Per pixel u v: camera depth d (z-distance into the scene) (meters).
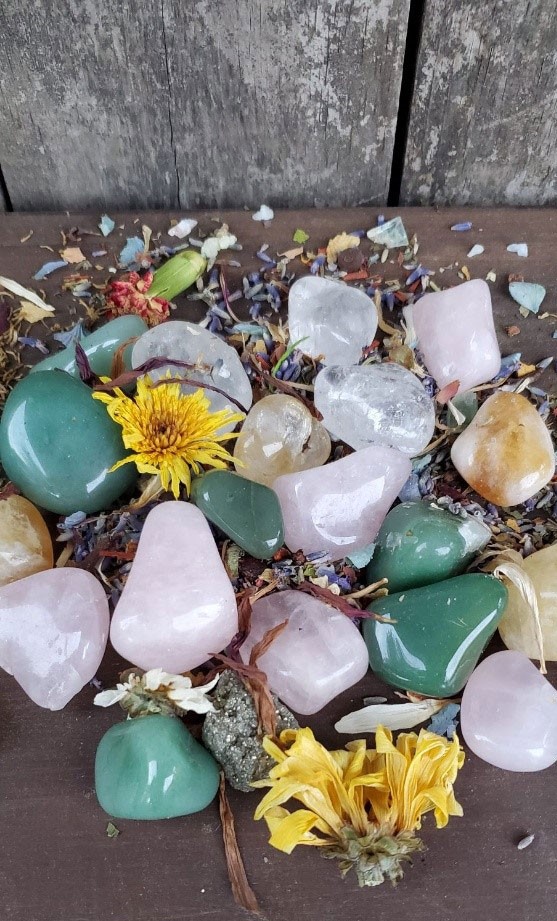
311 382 0.16
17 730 0.14
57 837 0.13
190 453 0.14
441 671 0.13
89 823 0.13
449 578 0.14
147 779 0.12
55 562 0.15
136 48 0.16
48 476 0.14
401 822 0.13
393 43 0.16
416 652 0.14
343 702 0.14
